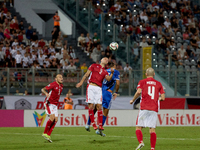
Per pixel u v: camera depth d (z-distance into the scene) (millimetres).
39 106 56688
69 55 67688
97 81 30078
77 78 58781
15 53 62469
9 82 55875
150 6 86000
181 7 92562
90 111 30109
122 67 64812
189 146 27453
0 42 62406
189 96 60938
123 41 66312
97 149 25484
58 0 86312
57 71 57875
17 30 69062
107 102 34219
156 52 64250
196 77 61469
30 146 27016
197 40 84562
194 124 46344
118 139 32000
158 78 60844
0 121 44531
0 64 59844
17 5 82188
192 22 89312
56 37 71125
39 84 57250
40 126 45094
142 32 74750
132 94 59625
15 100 55750
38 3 84500
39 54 64812
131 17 79000
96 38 70438
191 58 74250
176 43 80312
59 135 35344
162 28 80750
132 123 45938
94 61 69375
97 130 30984
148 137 34031
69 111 44375
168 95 60625
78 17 79312
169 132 38562
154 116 22438
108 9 78625
